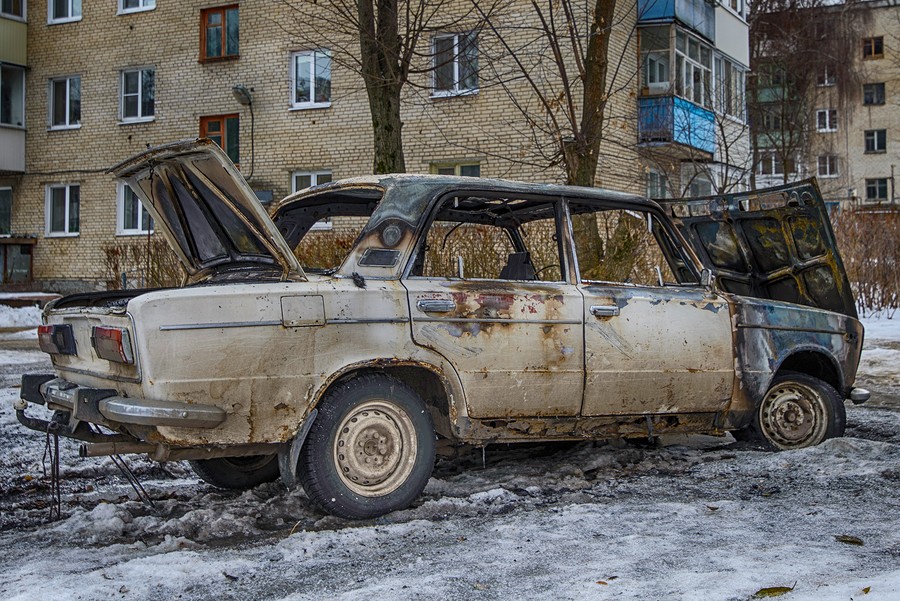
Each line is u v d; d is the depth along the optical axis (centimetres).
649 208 609
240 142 2516
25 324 2088
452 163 2233
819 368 682
